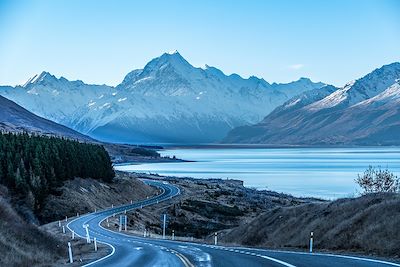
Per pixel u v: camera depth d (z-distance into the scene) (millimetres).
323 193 164750
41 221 100062
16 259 32688
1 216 43281
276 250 38406
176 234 88062
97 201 122938
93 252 44594
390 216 35250
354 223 38219
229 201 127812
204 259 32469
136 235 70438
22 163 104000
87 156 138500
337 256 29891
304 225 48062
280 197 143000
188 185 172750
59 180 119688
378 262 25922
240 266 27734
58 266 33000
